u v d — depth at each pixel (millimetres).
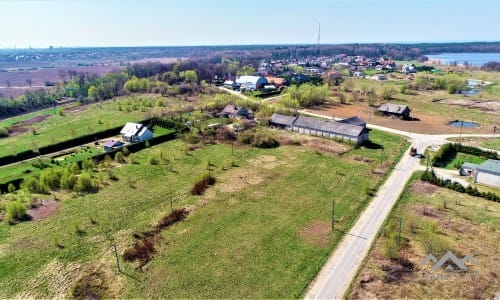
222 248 50062
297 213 59188
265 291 41719
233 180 72875
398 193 65500
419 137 100812
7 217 59156
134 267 46531
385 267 45094
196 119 118500
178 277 44438
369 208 60250
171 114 127562
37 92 178750
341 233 53031
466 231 52531
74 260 48219
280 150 91062
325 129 101500
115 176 76188
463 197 63625
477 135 102000
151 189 69625
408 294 40469
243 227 55250
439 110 135625
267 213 59406
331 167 78875
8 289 43094
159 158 85438
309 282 42969
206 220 57500
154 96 171250
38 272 46031
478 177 69438
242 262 47000
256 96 166375
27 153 90625
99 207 62656
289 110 129250
